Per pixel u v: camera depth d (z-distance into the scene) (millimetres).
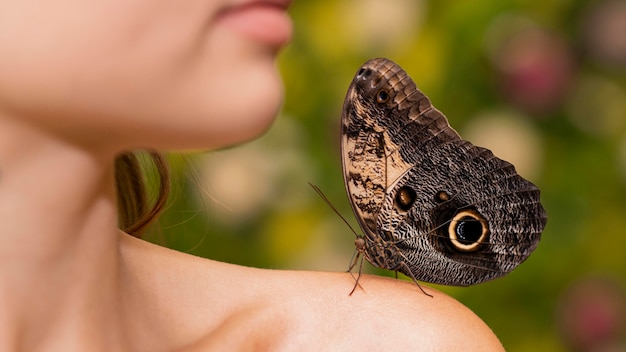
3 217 716
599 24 1557
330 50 1526
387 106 845
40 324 729
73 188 719
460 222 865
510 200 864
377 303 814
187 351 778
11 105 692
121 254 777
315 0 1546
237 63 696
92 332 740
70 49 683
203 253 1434
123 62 685
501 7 1537
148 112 691
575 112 1564
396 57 1532
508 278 1526
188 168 909
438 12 1535
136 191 846
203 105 693
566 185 1581
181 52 688
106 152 714
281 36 701
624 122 1582
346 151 845
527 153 1526
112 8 682
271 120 704
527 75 1525
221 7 691
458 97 1540
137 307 776
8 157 706
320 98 1524
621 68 1569
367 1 1526
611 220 1581
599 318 1538
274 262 1487
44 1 681
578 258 1572
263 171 1467
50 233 724
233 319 795
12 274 722
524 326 1537
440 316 814
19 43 683
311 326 805
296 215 1488
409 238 864
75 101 688
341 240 1493
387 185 856
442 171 859
